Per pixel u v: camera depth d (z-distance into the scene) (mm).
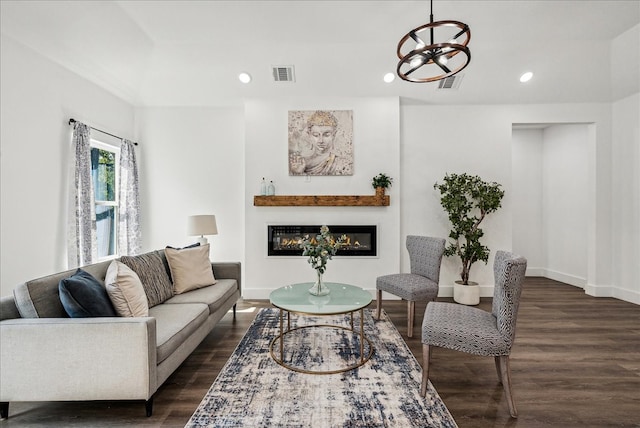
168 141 4680
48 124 3072
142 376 1862
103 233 4148
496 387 2242
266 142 4461
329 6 3004
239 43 3670
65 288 1936
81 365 1844
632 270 4246
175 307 2674
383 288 3416
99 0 2875
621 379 2344
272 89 4340
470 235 4160
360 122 4457
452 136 4562
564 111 4516
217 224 4707
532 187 5816
